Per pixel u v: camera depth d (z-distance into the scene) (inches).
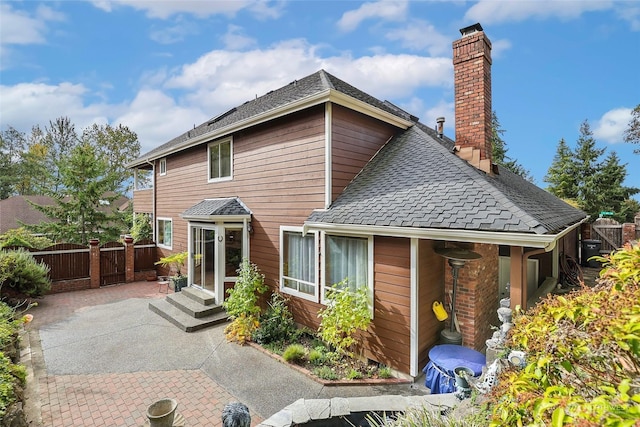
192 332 313.6
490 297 280.8
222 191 415.8
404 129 370.3
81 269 484.4
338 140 293.9
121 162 1346.0
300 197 310.0
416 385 222.4
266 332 285.3
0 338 219.1
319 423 153.2
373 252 248.4
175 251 518.6
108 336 302.5
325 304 282.5
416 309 225.1
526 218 181.6
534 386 73.8
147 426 162.4
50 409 191.9
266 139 348.2
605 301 76.5
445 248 244.5
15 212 975.6
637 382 65.1
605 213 758.5
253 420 183.6
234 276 365.7
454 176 251.9
